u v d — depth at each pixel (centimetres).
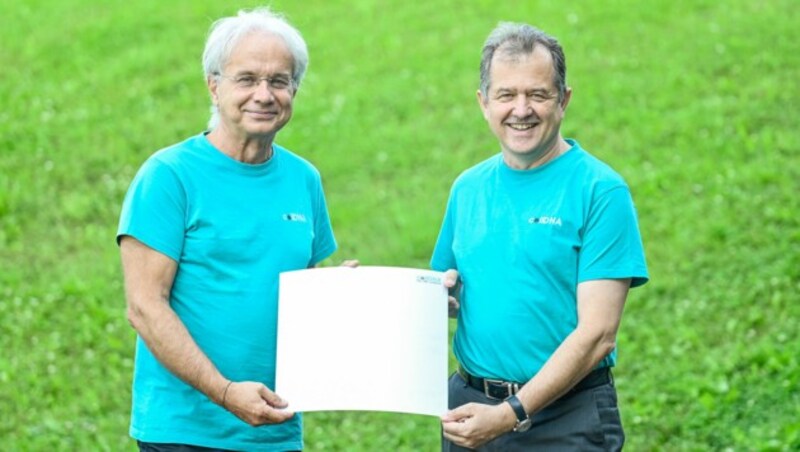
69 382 910
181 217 477
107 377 916
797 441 738
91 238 1141
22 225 1173
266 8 501
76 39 1583
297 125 1328
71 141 1328
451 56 1453
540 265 477
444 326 478
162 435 479
